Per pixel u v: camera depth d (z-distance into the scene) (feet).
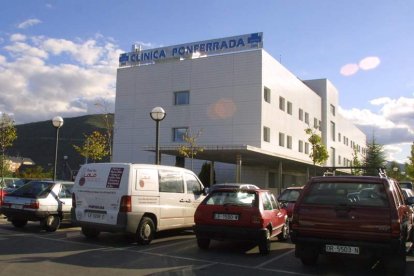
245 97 112.37
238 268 27.89
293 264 29.66
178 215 39.93
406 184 72.43
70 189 45.14
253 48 114.42
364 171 157.89
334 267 28.86
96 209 36.19
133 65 130.41
